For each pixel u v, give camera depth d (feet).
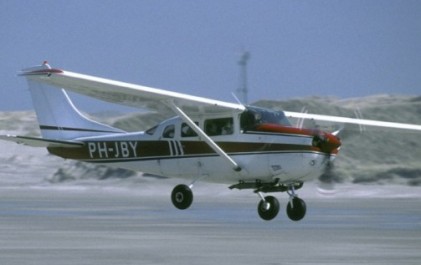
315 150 236.02
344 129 272.72
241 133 241.55
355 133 275.39
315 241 200.44
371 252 179.73
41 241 198.49
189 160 250.16
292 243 196.13
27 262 163.53
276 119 243.19
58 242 196.65
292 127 238.89
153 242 197.67
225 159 241.76
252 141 240.12
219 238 207.31
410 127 270.26
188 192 250.98
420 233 220.84
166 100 240.53
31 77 219.41
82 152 271.69
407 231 226.99
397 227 241.35
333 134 256.32
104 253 176.86
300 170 236.63
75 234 215.92
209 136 245.04
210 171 247.50
